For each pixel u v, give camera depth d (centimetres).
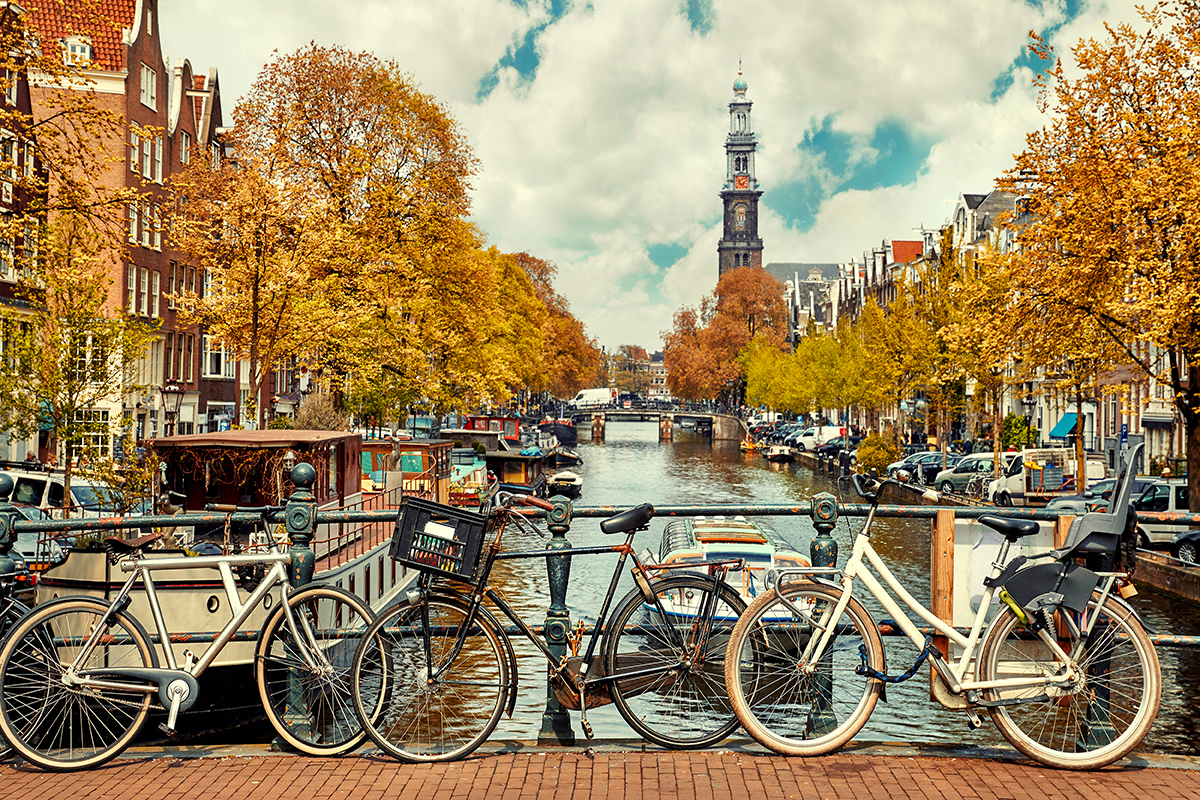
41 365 2175
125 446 2139
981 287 3083
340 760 561
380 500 2894
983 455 4869
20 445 3397
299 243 3188
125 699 570
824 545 581
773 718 559
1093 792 505
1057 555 558
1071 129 2752
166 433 4984
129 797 509
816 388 8531
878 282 11512
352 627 585
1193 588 2233
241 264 3141
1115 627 550
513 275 7531
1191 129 2486
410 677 562
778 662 559
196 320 3278
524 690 1450
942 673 555
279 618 575
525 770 536
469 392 4584
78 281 2198
